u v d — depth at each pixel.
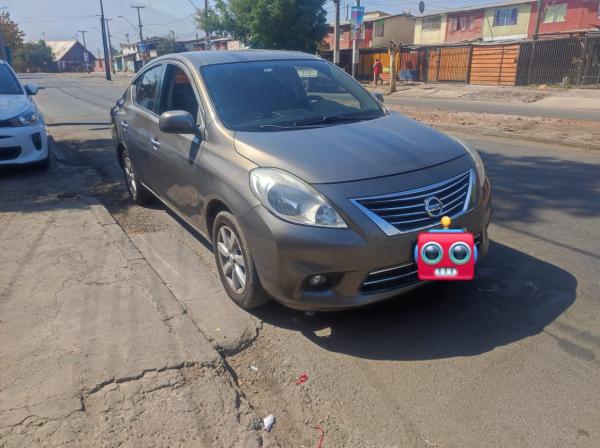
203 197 3.77
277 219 3.00
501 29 40.03
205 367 2.91
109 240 4.73
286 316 3.54
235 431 2.46
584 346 3.11
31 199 6.07
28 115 7.31
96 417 2.52
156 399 2.65
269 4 30.52
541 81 26.09
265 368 3.03
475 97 22.50
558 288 3.81
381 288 3.05
